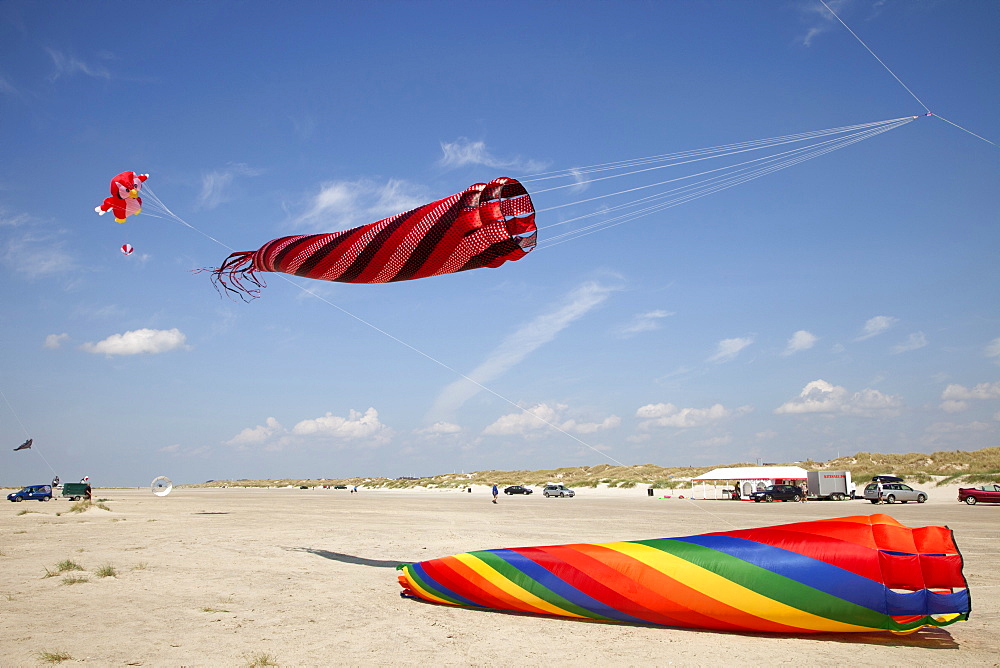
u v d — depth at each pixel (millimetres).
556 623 8719
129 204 11266
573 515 32250
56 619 9016
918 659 6969
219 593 10922
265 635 8141
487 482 109438
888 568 7570
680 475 86500
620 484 78125
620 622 8688
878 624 7512
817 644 7609
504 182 10281
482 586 9344
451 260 10594
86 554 15953
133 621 8898
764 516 30859
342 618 9062
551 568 8977
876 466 76688
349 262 10875
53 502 48688
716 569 8039
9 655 7250
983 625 8461
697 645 7586
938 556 7520
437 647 7566
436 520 28344
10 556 15625
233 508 40219
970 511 34438
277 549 16922
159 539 19531
